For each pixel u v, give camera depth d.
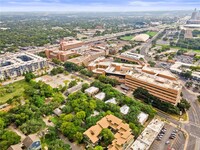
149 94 175.62
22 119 137.12
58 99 166.75
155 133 132.12
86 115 145.00
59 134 130.25
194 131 138.50
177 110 156.75
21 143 117.75
